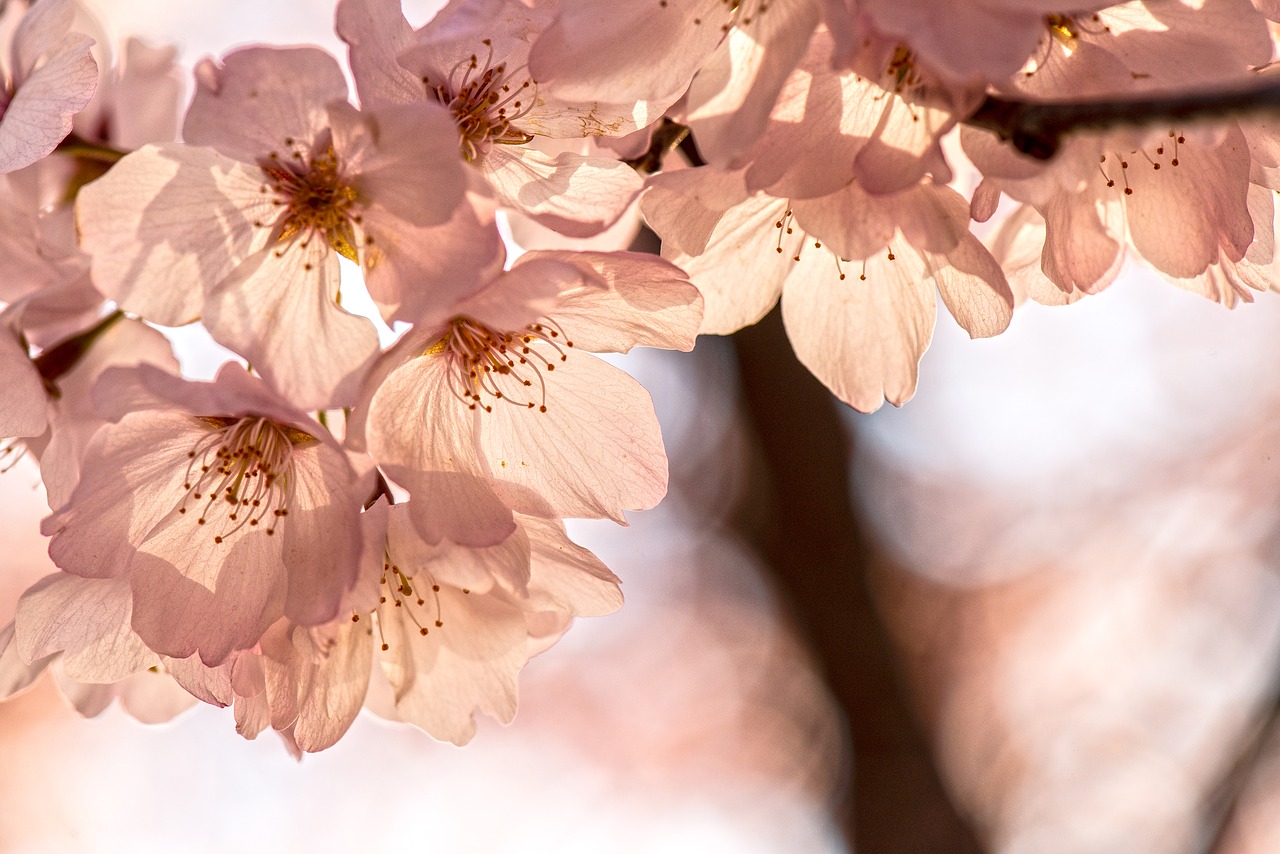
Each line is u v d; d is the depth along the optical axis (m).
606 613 0.39
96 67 0.39
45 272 0.40
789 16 0.37
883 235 0.38
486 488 0.39
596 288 0.39
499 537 0.39
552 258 0.38
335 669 0.39
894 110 0.38
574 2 0.38
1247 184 0.39
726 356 0.70
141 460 0.39
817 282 0.40
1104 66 0.38
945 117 0.37
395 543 0.39
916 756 0.61
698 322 0.39
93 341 0.40
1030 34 0.36
